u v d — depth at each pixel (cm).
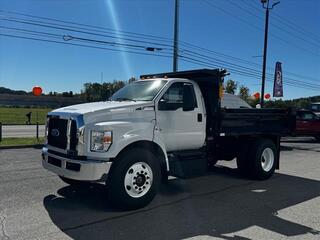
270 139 913
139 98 678
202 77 806
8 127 2780
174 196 689
